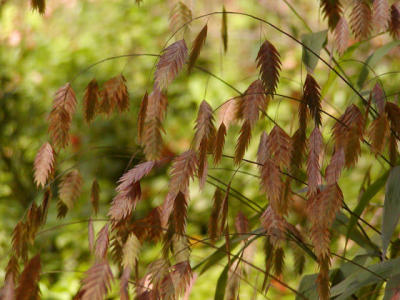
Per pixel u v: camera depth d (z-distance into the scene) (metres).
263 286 1.00
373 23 0.93
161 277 0.90
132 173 0.90
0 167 2.91
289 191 0.93
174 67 0.86
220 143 0.89
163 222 0.91
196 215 2.75
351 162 0.87
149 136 0.88
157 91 0.88
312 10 2.96
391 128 0.91
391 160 0.93
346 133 0.88
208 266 1.05
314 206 0.88
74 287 2.39
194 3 0.93
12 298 0.87
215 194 1.00
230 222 1.90
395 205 0.92
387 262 0.94
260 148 0.91
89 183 2.82
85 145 2.94
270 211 0.95
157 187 2.87
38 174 0.92
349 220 1.04
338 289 0.96
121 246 0.93
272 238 0.96
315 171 0.88
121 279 0.89
